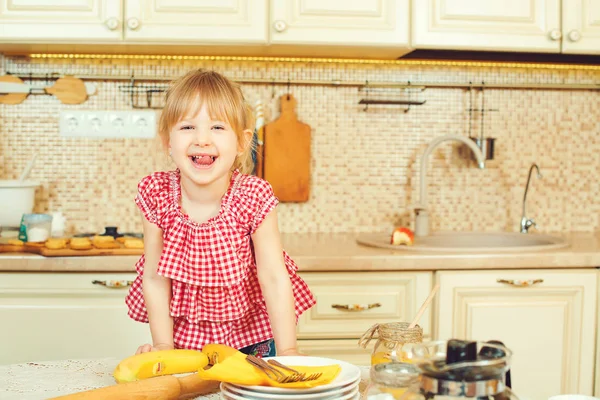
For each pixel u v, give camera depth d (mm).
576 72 2656
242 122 1305
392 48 2273
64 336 2004
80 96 2488
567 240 2389
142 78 2502
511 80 2635
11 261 1961
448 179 2623
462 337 2051
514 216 2648
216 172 1226
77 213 2520
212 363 1073
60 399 805
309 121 2568
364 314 2027
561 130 2652
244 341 1390
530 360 2078
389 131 2596
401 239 2229
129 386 868
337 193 2592
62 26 2162
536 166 2527
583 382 2098
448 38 2248
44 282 1985
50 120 2492
